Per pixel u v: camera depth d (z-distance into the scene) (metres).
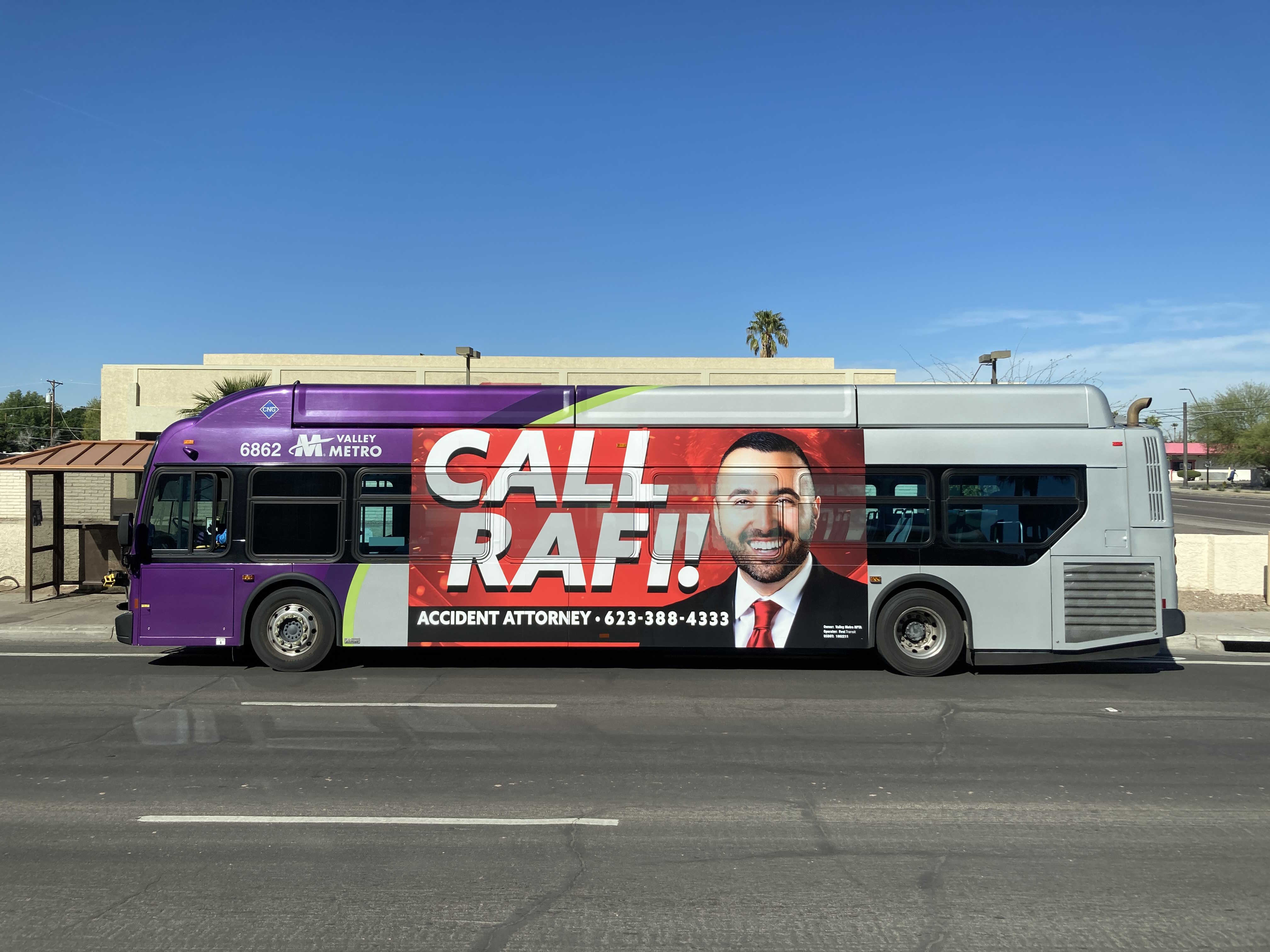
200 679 10.26
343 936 4.11
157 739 7.63
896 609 10.60
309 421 10.84
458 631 10.68
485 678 10.38
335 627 10.70
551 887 4.66
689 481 10.75
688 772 6.74
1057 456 10.66
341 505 10.76
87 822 5.61
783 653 12.16
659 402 10.87
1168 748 7.51
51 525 17.80
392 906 4.43
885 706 9.05
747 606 10.66
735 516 10.71
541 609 10.68
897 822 5.69
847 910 4.41
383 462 10.79
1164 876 4.86
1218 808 5.99
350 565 10.69
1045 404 10.77
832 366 37.31
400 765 6.86
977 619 10.55
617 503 10.74
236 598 10.67
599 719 8.42
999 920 4.31
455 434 10.80
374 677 10.40
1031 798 6.18
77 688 9.73
